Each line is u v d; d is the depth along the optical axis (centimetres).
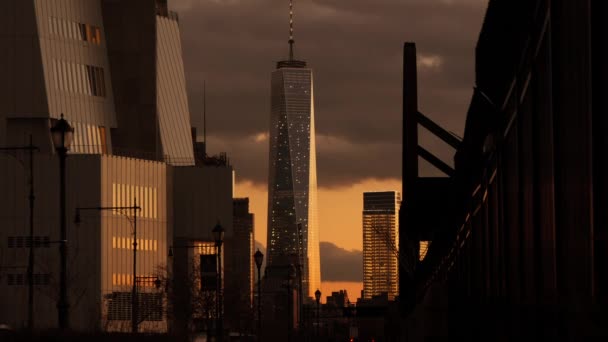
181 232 18638
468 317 3606
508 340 2220
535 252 1769
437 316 3816
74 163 17125
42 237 16925
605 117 1243
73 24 18050
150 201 18050
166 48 19462
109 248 17200
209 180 18688
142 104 18550
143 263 17800
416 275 6769
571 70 1429
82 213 17088
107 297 16962
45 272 16475
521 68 1930
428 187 5703
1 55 17325
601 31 1250
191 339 10194
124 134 18538
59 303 3769
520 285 2000
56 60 17612
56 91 17475
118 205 17412
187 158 19325
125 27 18575
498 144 2388
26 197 17025
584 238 1362
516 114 2033
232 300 17112
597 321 1281
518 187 2008
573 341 1432
